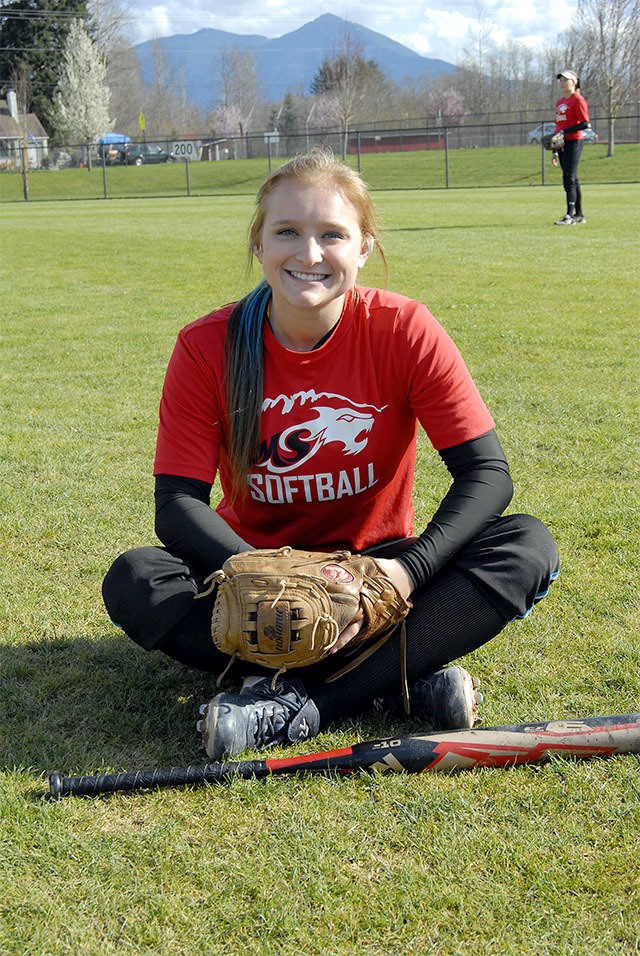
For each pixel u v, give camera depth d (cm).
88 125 6800
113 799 220
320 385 254
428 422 257
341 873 195
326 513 267
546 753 229
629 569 344
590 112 5859
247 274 270
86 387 643
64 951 177
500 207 2311
